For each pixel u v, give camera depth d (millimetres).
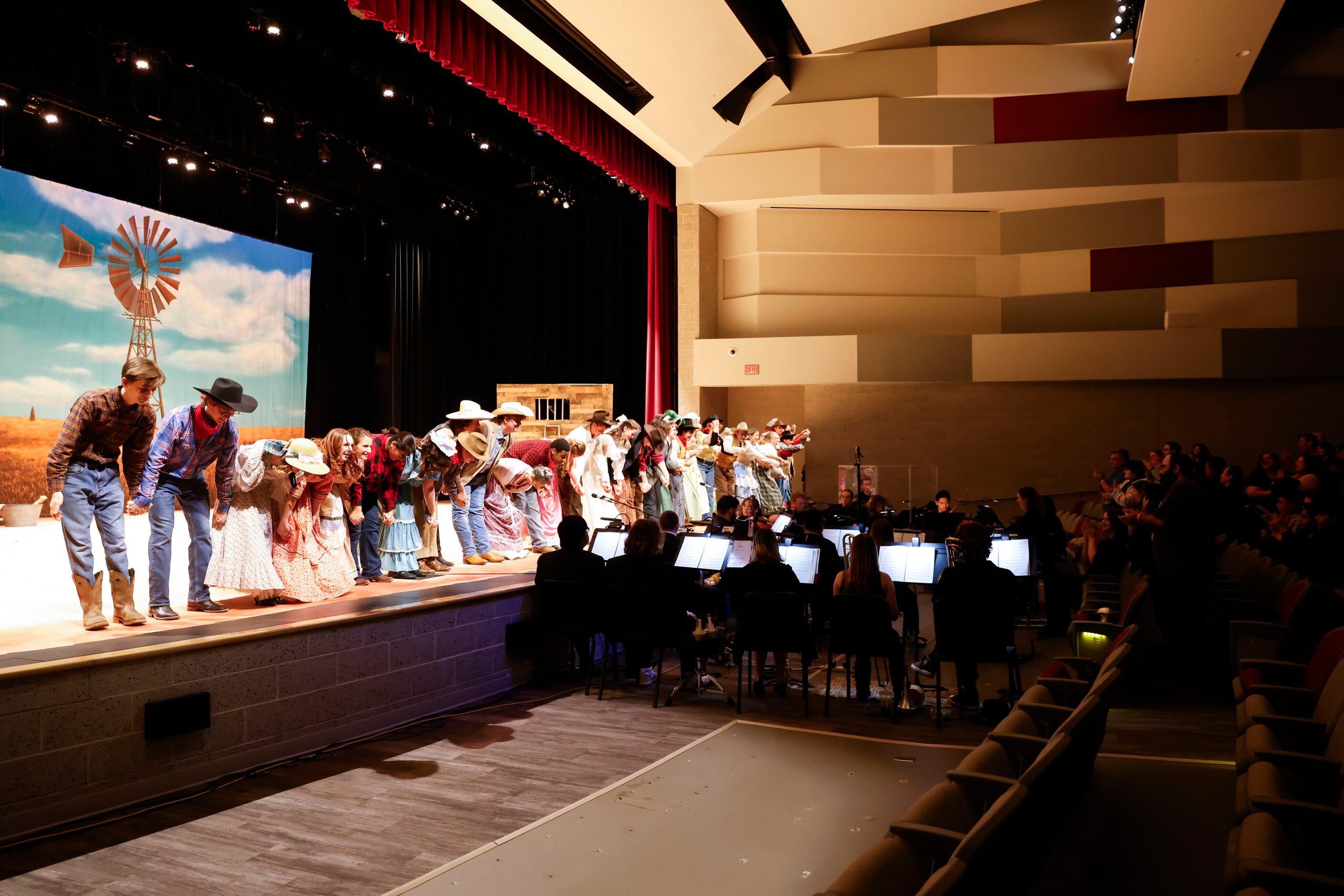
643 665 6352
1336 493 7449
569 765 4531
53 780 3705
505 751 4762
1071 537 11094
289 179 12719
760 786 4195
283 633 4586
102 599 4617
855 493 14461
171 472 4805
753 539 6977
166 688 4098
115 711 3904
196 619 4773
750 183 14133
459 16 8945
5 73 8047
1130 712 4719
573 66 10297
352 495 5863
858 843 3557
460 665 5703
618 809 3912
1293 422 13852
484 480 7566
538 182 13547
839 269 14867
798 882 3227
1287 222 13219
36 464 10500
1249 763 2738
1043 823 2266
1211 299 13680
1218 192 13609
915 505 15539
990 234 14883
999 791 2469
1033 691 3580
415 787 4227
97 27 7699
